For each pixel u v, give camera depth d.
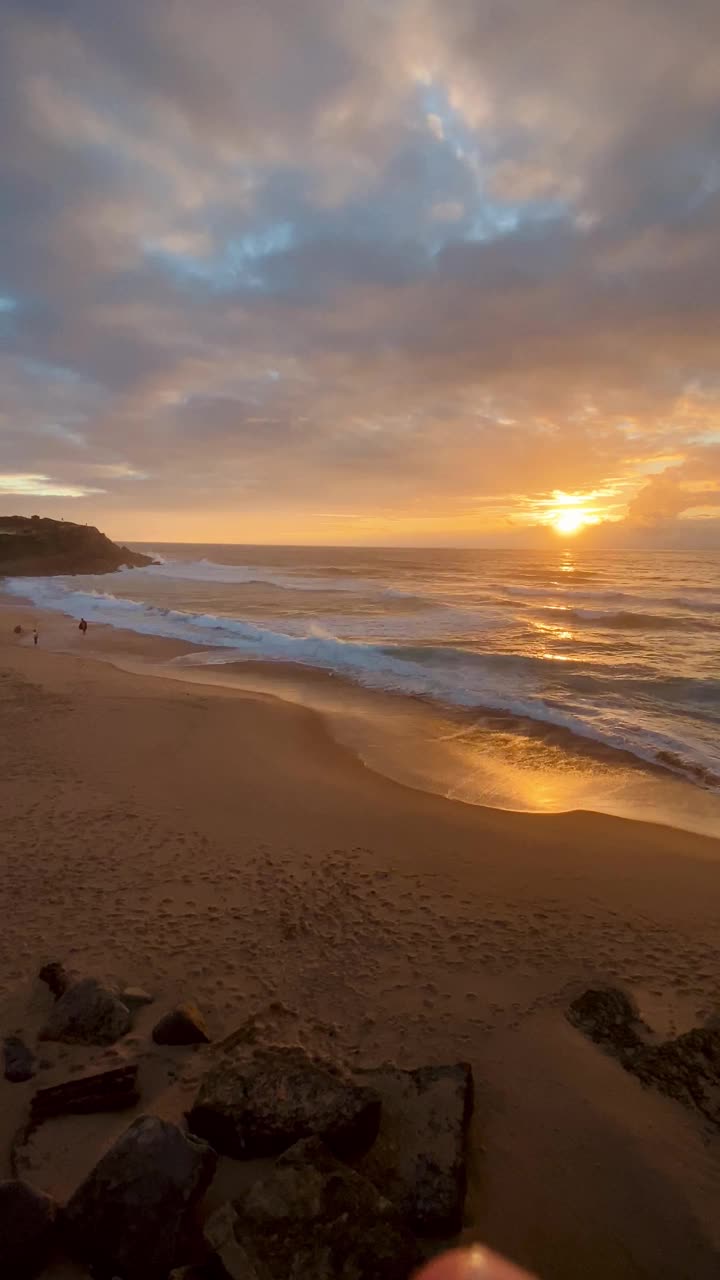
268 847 7.12
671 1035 4.17
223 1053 3.95
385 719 12.80
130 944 5.19
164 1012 4.36
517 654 19.34
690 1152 3.30
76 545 67.62
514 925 5.61
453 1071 3.65
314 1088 3.33
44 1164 3.16
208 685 15.62
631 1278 2.76
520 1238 2.90
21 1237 2.67
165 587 47.19
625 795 9.03
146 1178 2.78
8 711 12.69
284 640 21.17
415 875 6.54
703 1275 2.76
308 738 11.50
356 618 28.66
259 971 4.88
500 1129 3.46
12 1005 4.42
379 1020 4.34
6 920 5.50
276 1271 2.52
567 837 7.52
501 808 8.52
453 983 4.77
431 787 9.30
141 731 11.54
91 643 21.92
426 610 31.91
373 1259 2.59
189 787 8.92
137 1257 2.60
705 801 8.81
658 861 6.92
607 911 5.88
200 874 6.43
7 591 44.19
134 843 7.08
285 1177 2.82
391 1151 3.18
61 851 6.84
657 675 16.52
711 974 4.92
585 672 16.88
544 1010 4.46
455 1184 3.00
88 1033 4.04
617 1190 3.12
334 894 6.11
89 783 8.91
